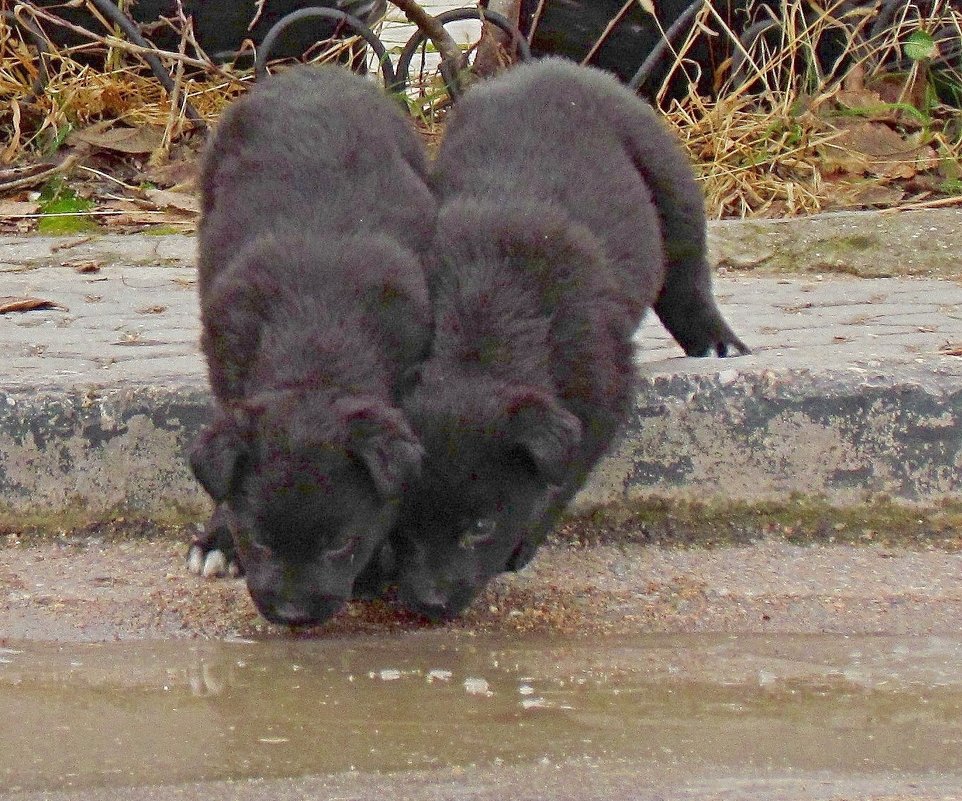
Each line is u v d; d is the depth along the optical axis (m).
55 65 28.64
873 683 10.32
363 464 10.66
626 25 27.02
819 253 22.69
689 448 13.73
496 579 12.55
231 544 12.48
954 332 17.08
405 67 27.06
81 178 26.19
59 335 16.69
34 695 9.91
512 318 11.77
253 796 8.08
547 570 12.84
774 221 23.08
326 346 11.43
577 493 13.09
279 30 25.81
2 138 27.72
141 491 13.61
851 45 26.98
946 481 13.91
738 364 14.21
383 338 11.69
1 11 27.64
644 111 14.67
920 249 22.59
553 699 9.91
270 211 12.88
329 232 12.49
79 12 28.33
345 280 11.88
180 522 13.62
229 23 28.12
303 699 9.87
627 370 12.66
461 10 26.72
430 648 11.17
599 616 11.96
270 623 11.48
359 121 13.83
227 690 10.05
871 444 13.84
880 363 14.26
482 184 13.19
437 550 11.39
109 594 12.07
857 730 9.34
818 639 11.50
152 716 9.46
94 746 8.88
